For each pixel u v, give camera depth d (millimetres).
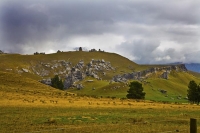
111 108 57125
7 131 27547
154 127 31562
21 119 36719
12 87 89750
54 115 42062
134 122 35844
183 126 33219
